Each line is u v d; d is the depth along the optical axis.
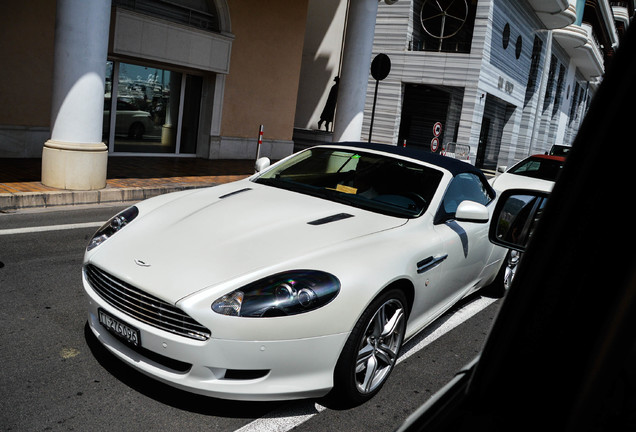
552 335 0.65
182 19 12.20
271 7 14.12
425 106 23.52
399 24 21.62
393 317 3.01
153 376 2.64
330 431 2.61
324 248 2.84
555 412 0.64
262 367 2.50
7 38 9.47
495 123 27.38
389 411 2.86
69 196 7.12
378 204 3.62
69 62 7.23
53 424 2.45
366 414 2.80
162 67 12.24
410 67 21.62
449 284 3.67
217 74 13.13
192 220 3.17
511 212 2.05
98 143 7.66
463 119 21.30
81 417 2.52
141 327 2.59
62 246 5.21
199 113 13.48
